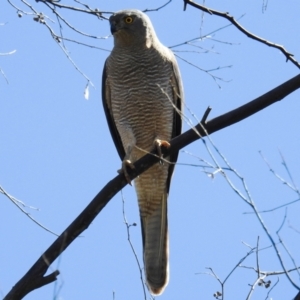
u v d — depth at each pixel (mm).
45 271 7453
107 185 8562
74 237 8148
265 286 7488
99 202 8406
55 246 7750
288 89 8172
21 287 7340
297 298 5691
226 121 8336
